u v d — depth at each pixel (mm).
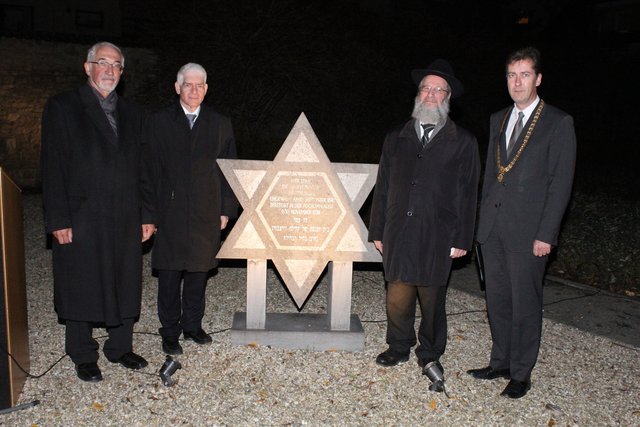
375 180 4066
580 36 17641
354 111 13938
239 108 12742
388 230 3748
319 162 4016
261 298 4184
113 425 3182
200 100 3789
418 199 3637
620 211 7254
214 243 3957
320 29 13078
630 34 18047
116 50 3459
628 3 21625
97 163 3434
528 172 3447
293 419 3307
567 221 6918
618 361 4227
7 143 11406
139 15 13273
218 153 3918
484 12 18547
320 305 5258
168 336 4023
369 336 4480
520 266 3508
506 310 3764
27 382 3578
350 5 14477
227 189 4008
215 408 3381
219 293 5438
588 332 4742
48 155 3340
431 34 14992
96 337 4281
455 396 3609
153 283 5641
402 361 3992
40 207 9039
